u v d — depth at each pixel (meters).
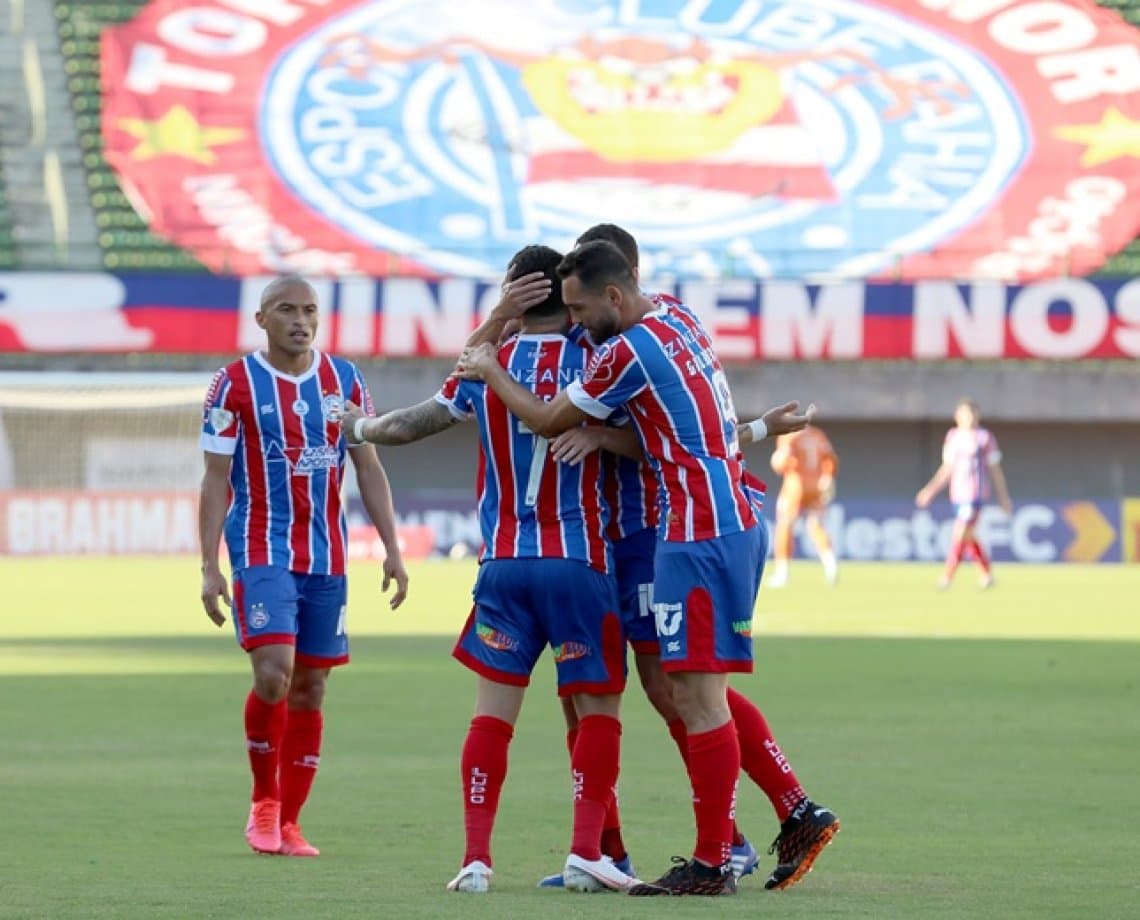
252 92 146.00
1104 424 128.75
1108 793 29.38
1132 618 70.31
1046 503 121.06
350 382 26.38
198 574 96.31
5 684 46.44
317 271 132.25
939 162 140.75
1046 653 55.88
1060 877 21.94
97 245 135.25
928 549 121.75
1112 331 123.62
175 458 124.06
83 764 32.78
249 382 25.81
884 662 52.97
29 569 101.31
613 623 22.12
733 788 21.17
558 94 146.00
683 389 21.20
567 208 137.00
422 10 152.75
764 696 44.38
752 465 128.25
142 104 145.25
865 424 129.62
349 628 64.75
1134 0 152.50
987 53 149.25
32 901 20.00
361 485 26.91
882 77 147.50
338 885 21.38
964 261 133.38
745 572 21.31
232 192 138.75
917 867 22.75
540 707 42.59
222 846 24.50
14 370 125.75
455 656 22.38
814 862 22.78
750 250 133.88
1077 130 142.88
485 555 22.39
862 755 34.03
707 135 143.12
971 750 34.75
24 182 139.75
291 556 25.62
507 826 26.33
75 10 151.50
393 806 28.23
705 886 20.91
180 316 124.94
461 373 22.25
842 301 124.12
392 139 142.50
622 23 152.12
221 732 37.41
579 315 21.75
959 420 89.69
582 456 21.67
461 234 134.75
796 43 150.62
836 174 140.12
